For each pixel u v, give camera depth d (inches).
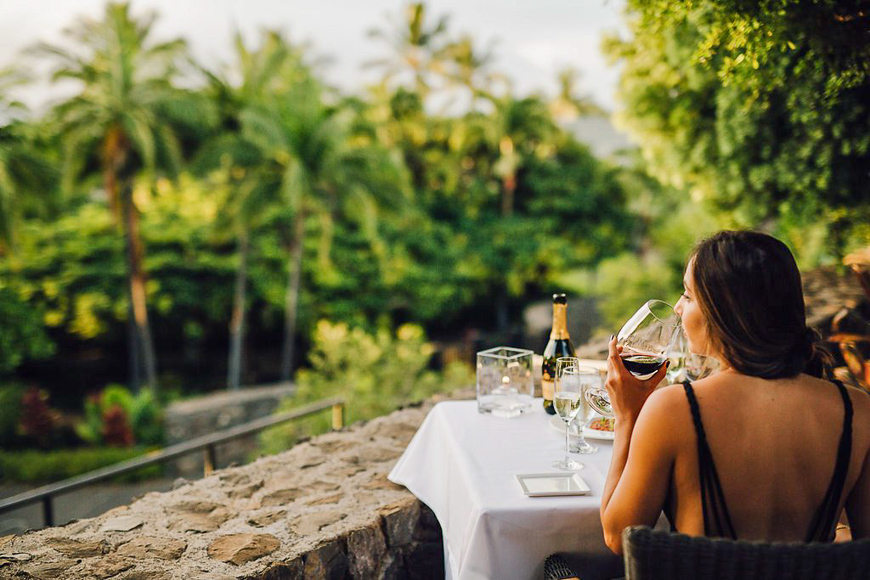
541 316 1414.9
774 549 39.1
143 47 889.5
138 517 88.4
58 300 1003.9
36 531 84.1
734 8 98.3
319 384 406.3
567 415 65.6
